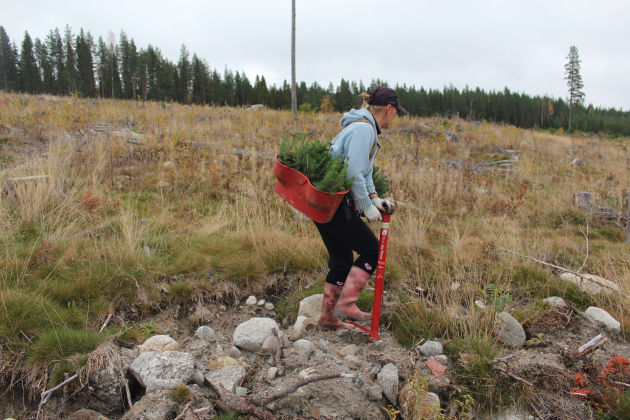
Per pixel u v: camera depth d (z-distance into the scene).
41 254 3.12
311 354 2.52
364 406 2.08
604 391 2.33
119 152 6.38
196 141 8.12
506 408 2.26
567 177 9.21
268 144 8.88
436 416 2.02
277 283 3.50
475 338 2.61
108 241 3.56
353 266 2.58
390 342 2.74
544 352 2.70
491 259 4.07
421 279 3.61
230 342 2.74
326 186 2.16
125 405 2.15
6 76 54.41
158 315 2.94
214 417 2.01
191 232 4.12
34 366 2.17
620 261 4.24
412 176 7.33
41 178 4.41
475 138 12.96
